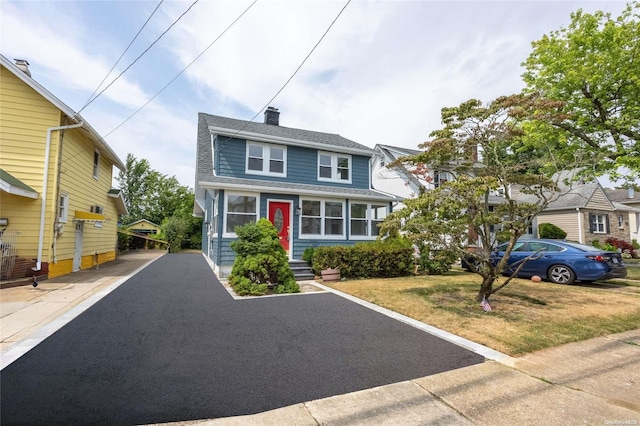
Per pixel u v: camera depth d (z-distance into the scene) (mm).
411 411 2668
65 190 10055
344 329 4902
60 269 9969
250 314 5699
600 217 20891
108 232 15633
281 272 7984
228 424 2463
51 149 9336
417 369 3516
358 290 7883
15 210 8836
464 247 6508
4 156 8898
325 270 9500
